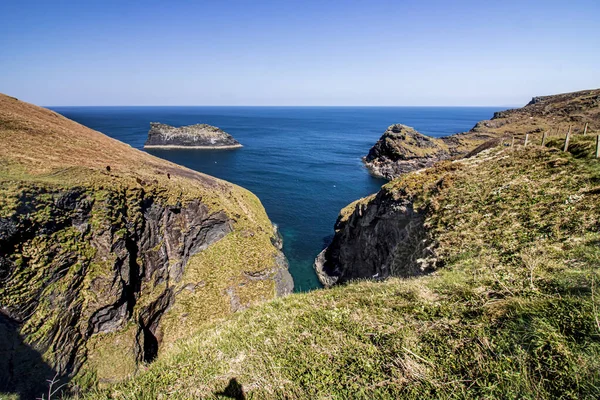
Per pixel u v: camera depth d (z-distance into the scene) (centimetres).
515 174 1934
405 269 1991
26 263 1916
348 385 672
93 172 2809
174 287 3112
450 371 634
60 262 2097
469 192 1961
